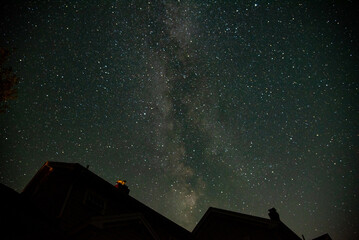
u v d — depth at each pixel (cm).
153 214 1148
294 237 1283
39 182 1085
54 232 732
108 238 798
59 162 1017
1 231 636
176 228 1248
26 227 687
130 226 895
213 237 1439
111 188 1020
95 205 939
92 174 962
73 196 877
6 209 668
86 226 735
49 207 862
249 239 1273
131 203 1081
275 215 1275
